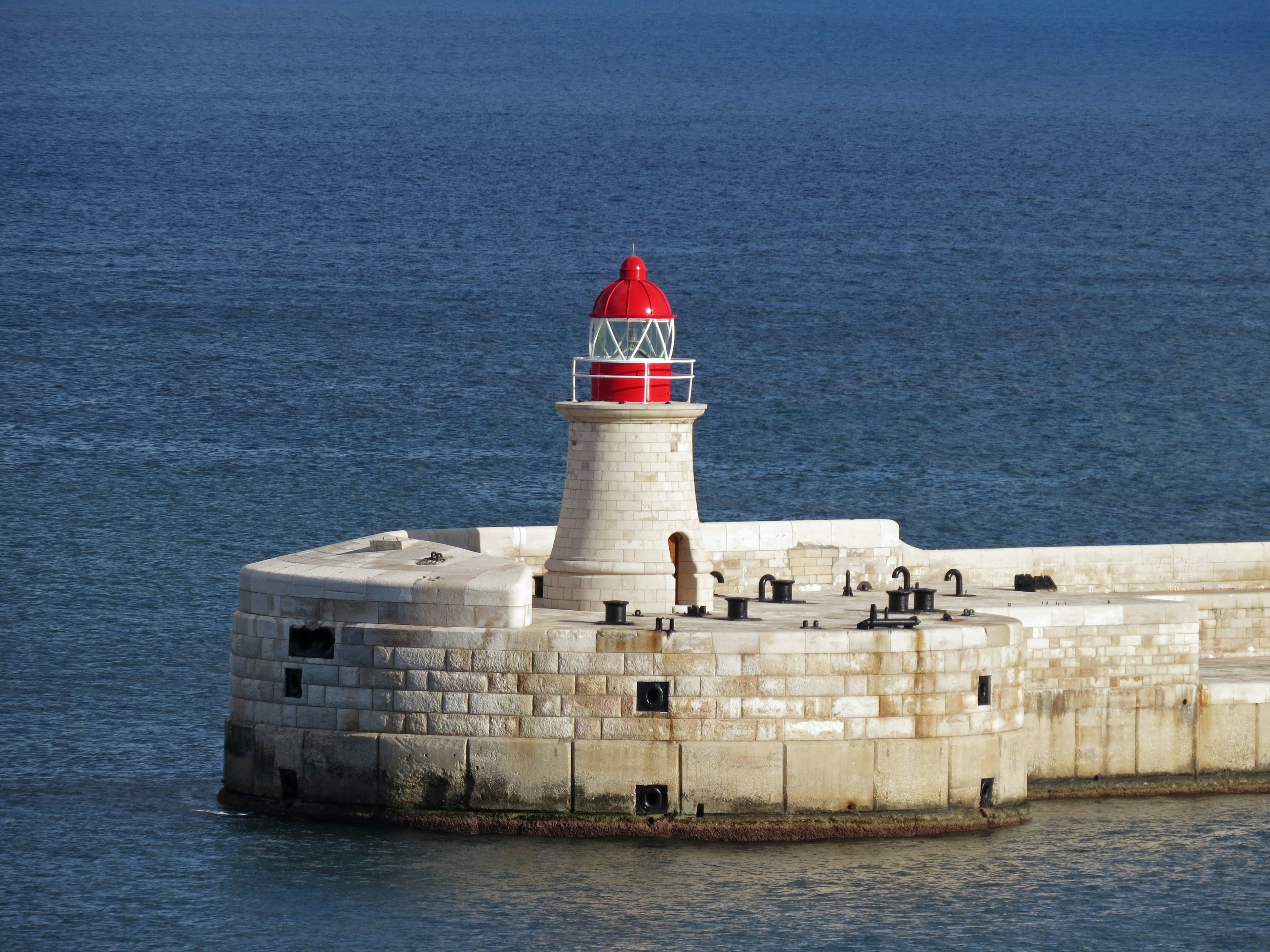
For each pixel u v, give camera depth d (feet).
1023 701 474.90
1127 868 451.94
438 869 430.20
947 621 461.37
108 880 431.02
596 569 482.69
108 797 481.05
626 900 420.77
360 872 430.20
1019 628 463.42
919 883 434.71
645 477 485.15
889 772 446.19
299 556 470.80
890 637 443.73
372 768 446.60
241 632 460.96
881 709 444.55
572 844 437.58
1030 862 451.12
